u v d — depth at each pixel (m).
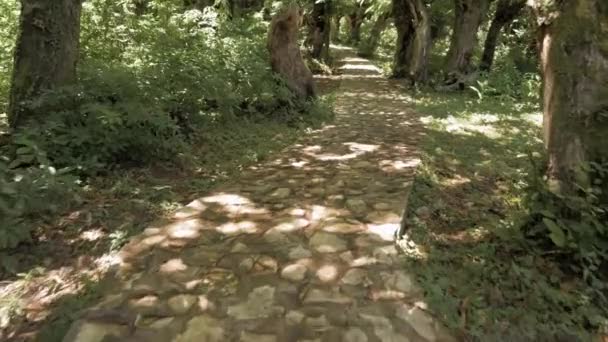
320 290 2.56
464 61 12.98
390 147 5.74
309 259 2.87
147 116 4.40
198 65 6.36
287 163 5.04
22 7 4.70
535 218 3.20
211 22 8.89
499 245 3.21
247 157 5.20
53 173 3.28
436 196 4.21
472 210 3.96
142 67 5.78
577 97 3.08
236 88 7.16
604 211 2.81
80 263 2.94
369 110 8.85
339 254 2.93
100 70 5.12
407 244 3.17
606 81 3.03
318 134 6.58
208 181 4.43
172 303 2.45
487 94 11.24
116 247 3.08
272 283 2.62
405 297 2.51
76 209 3.59
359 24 32.75
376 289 2.58
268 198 3.91
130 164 4.61
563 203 3.02
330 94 10.52
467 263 2.93
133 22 7.50
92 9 7.11
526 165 5.15
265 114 7.45
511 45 16.36
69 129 4.22
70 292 2.64
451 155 5.61
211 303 2.45
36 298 2.61
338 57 23.58
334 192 4.04
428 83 12.96
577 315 2.43
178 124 5.77
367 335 2.22
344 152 5.49
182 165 4.79
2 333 2.35
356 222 3.37
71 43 4.93
